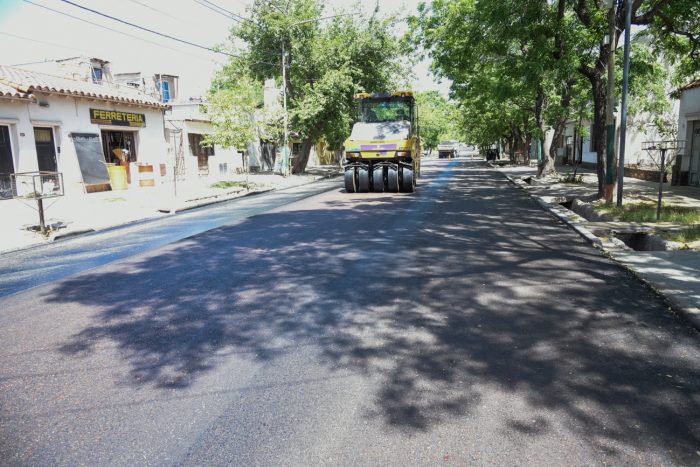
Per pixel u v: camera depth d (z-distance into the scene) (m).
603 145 14.65
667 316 5.15
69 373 4.07
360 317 5.23
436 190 19.72
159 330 4.96
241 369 4.07
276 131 27.73
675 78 20.56
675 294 5.64
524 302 5.65
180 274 7.14
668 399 3.53
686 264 7.01
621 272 6.85
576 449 2.97
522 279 6.59
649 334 4.69
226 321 5.17
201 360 4.26
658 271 6.68
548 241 9.15
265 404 3.53
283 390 3.72
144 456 2.97
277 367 4.10
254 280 6.71
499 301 5.70
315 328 4.94
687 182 18.73
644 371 3.95
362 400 3.56
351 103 30.44
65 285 6.78
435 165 46.06
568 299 5.74
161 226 12.02
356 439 3.10
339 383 3.81
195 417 3.38
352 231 10.34
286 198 17.91
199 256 8.30
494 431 3.16
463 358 4.21
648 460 2.88
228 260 7.93
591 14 14.51
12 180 16.41
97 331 4.99
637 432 3.14
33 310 5.74
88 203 15.92
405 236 9.70
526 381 3.80
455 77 25.38
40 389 3.80
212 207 15.96
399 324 5.02
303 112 27.75
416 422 3.27
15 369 4.16
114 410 3.48
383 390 3.69
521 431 3.16
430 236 9.69
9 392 3.77
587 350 4.35
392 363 4.14
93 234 11.28
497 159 55.19
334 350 4.41
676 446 3.00
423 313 5.33
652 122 27.16
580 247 8.57
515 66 16.05
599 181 14.80
